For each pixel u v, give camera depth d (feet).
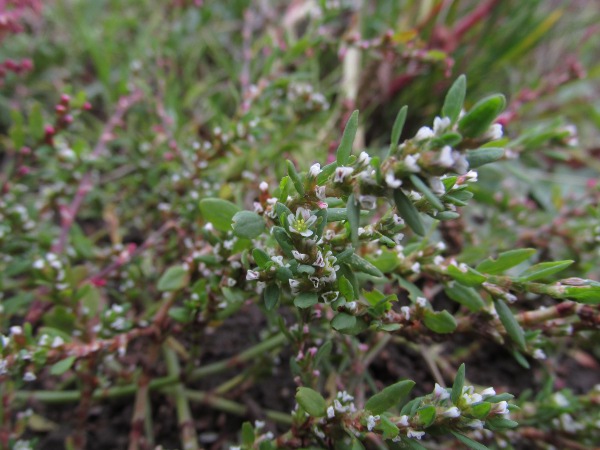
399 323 0.30
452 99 0.22
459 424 0.26
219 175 0.50
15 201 0.46
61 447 0.44
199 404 0.46
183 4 0.68
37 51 0.67
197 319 0.35
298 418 0.31
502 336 0.33
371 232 0.27
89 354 0.34
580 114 0.78
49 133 0.43
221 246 0.31
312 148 0.55
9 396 0.37
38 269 0.37
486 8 0.69
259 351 0.43
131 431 0.43
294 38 0.69
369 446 0.40
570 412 0.38
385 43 0.50
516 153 0.48
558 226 0.49
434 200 0.21
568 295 0.29
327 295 0.27
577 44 0.84
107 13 0.81
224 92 0.68
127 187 0.58
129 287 0.44
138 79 0.56
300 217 0.25
